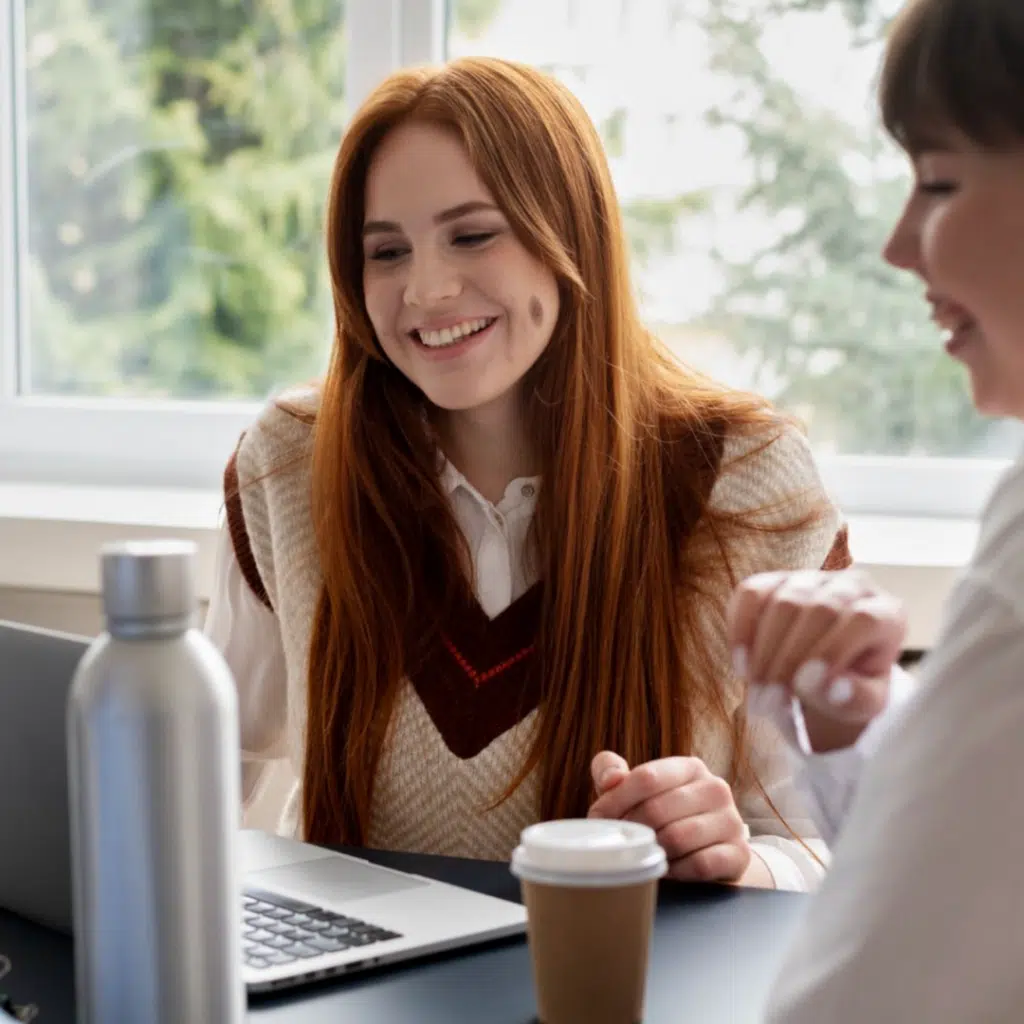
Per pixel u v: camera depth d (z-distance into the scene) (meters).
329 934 0.98
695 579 1.53
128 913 0.73
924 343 2.11
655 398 1.60
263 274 2.32
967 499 2.13
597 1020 0.84
